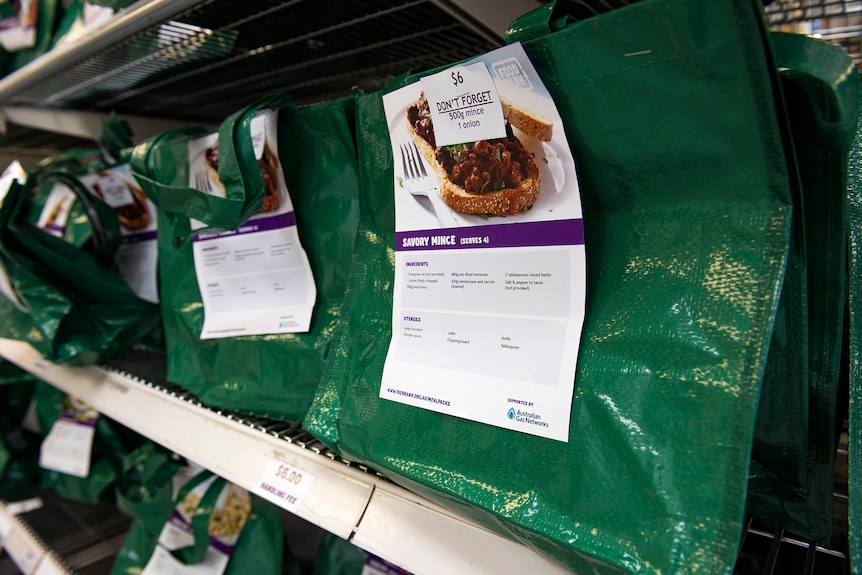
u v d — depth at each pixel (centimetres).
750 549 65
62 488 149
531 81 40
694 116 35
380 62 103
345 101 61
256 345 77
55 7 118
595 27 36
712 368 36
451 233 49
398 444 51
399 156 51
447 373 49
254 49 97
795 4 71
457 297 49
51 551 138
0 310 112
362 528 61
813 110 35
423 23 82
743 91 33
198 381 86
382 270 57
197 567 100
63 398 155
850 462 37
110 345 99
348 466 67
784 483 46
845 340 46
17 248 92
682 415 37
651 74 35
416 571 55
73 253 95
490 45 89
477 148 45
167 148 78
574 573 42
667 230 40
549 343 44
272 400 76
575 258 42
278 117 67
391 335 54
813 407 44
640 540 37
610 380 41
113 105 142
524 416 44
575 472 41
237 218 61
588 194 43
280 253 73
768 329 34
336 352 59
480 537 53
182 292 87
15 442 171
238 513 101
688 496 35
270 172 69
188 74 113
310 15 80
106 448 142
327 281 70
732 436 34
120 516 154
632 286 41
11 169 109
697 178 38
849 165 40
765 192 35
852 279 39
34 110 135
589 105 39
